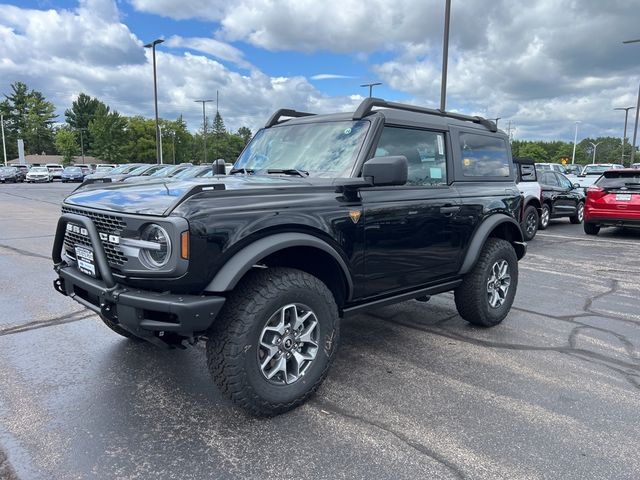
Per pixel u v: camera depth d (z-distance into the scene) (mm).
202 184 2830
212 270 2732
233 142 96688
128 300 2758
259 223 2889
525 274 7465
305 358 3215
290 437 2869
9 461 2611
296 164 3965
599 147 109250
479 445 2799
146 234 2742
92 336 4477
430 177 4203
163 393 3404
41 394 3369
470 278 4648
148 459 2645
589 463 2635
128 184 3564
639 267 8039
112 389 3455
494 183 4891
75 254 3330
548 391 3482
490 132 5000
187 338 3021
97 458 2650
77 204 3303
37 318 4957
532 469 2574
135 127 80938
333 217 3273
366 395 3404
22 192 28359
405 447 2771
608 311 5500
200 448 2752
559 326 4945
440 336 4629
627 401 3346
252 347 2902
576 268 7938
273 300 2949
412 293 4062
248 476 2506
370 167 3195
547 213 13039
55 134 103750
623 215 11047
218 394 3398
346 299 3566
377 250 3621
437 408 3227
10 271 7070
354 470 2561
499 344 4422
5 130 101562
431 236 4059
